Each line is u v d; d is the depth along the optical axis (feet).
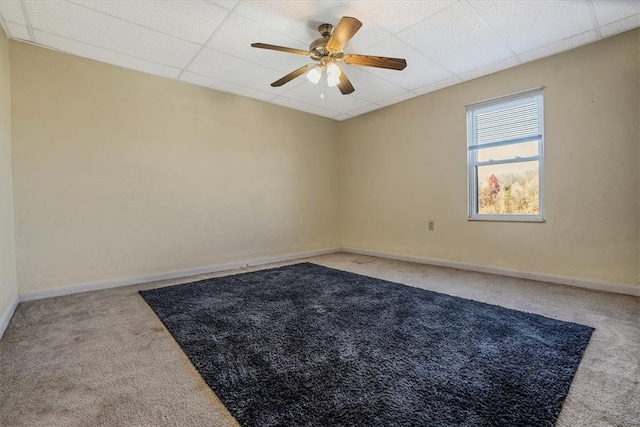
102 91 10.39
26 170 9.10
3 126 8.07
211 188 12.96
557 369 5.07
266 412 4.14
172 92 11.90
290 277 11.62
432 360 5.43
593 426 3.81
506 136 11.57
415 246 14.61
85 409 4.28
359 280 11.10
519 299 8.77
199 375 5.09
